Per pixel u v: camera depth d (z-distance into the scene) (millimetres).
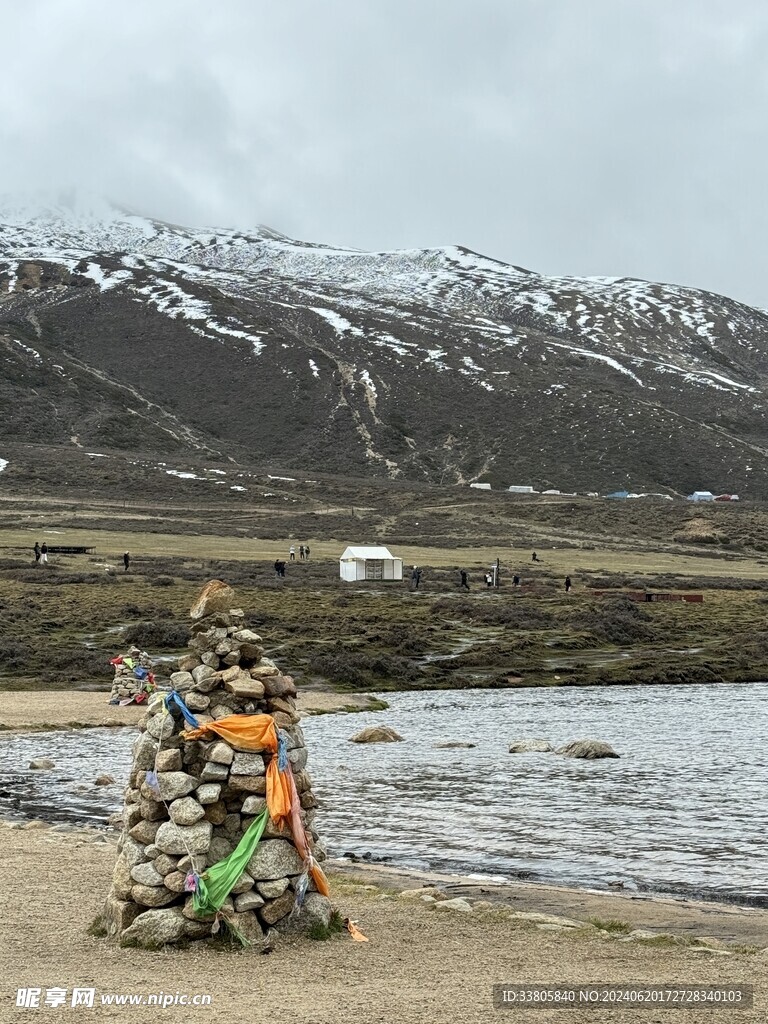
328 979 9266
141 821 10602
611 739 32562
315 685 47094
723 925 12969
